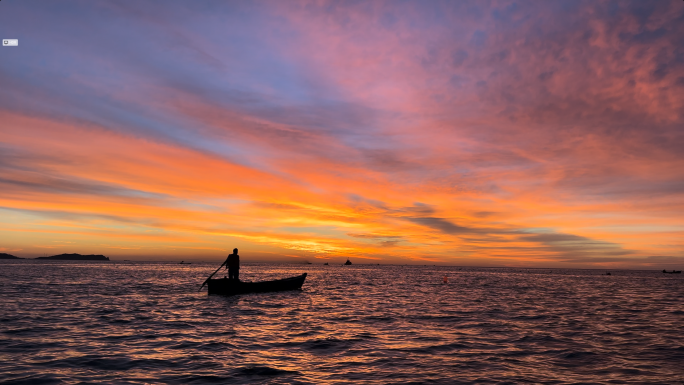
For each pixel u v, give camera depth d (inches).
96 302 780.6
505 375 306.2
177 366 321.4
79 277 1881.2
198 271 3191.4
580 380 294.2
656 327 542.3
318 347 398.0
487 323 565.9
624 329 523.2
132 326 508.7
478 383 285.4
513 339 448.1
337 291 1187.9
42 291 1019.3
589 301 948.0
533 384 283.9
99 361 334.0
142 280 1676.9
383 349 391.5
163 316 599.8
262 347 395.5
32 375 290.5
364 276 2773.1
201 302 804.6
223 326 516.7
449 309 738.8
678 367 331.9
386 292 1181.7
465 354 373.7
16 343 396.8
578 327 536.4
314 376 298.2
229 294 957.8
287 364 331.6
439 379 294.2
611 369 325.1
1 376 286.8
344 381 286.7
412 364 335.9
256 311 673.6
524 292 1262.3
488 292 1237.1
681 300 1014.4
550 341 437.7
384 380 290.0
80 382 277.0
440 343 422.6
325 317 612.7
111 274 2346.2
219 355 359.6
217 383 279.0
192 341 419.5
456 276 3041.3
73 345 392.8
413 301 892.6
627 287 1734.7
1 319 544.1
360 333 477.4
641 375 308.3
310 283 1665.8
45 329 476.7
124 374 298.5
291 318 598.5
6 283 1306.6
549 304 856.3
